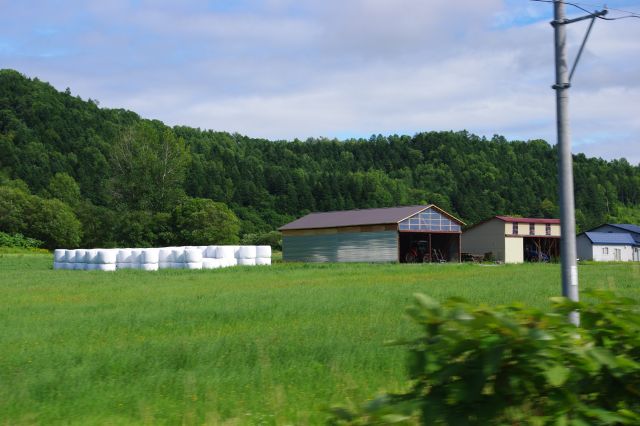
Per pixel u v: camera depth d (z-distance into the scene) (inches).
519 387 162.9
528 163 6919.3
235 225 3270.2
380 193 5270.7
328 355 406.6
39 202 3801.7
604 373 172.4
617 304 183.5
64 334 521.7
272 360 396.8
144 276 1354.6
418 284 1043.3
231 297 823.7
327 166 7057.1
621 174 6565.0
